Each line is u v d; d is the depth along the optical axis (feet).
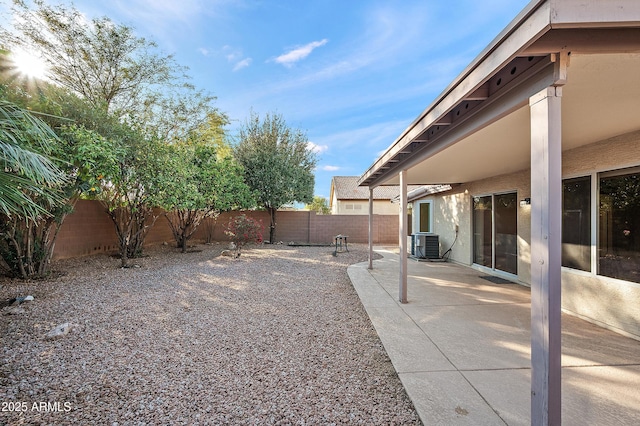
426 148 14.25
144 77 41.65
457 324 14.23
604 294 13.96
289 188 49.49
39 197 18.45
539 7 5.40
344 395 8.79
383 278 24.53
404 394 8.84
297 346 12.11
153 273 25.25
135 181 26.53
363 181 27.61
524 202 21.79
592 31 5.78
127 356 10.98
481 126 9.23
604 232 13.99
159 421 7.59
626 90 8.00
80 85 38.29
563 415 7.77
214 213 41.63
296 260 34.40
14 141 10.25
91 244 31.40
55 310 15.47
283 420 7.68
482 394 8.64
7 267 22.48
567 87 7.79
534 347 6.22
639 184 12.37
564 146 15.21
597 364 10.48
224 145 53.16
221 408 8.14
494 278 24.64
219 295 19.26
